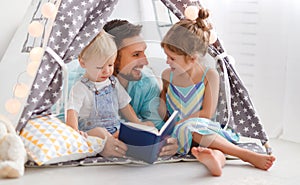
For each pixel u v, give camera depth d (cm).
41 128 219
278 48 288
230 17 307
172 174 213
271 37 290
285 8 283
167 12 279
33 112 225
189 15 236
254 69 299
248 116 253
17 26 304
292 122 279
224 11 309
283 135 284
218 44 249
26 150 213
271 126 292
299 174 217
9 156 205
